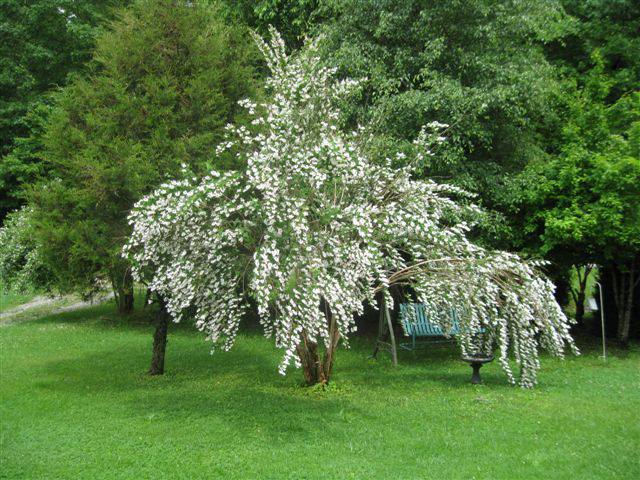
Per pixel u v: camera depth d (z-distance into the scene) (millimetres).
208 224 6773
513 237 10773
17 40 19969
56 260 8297
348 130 10562
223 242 6449
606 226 9562
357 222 6238
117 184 7758
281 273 5938
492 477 4949
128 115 8227
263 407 7227
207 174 6859
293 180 6734
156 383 8805
